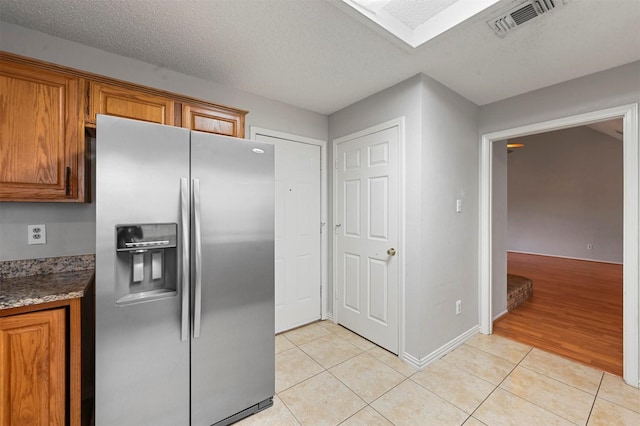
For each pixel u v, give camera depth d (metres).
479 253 2.84
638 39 1.76
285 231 2.88
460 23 1.62
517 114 2.58
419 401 1.84
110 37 1.77
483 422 1.66
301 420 1.70
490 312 2.80
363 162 2.72
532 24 1.63
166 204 1.46
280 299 2.85
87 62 1.87
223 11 1.54
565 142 6.93
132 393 1.39
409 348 2.29
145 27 1.68
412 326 2.26
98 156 1.30
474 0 1.56
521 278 4.15
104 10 1.53
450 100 2.47
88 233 1.85
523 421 1.66
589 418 1.68
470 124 2.71
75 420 1.34
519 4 1.48
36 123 1.49
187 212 1.50
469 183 2.71
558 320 3.15
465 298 2.67
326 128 3.16
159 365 1.46
